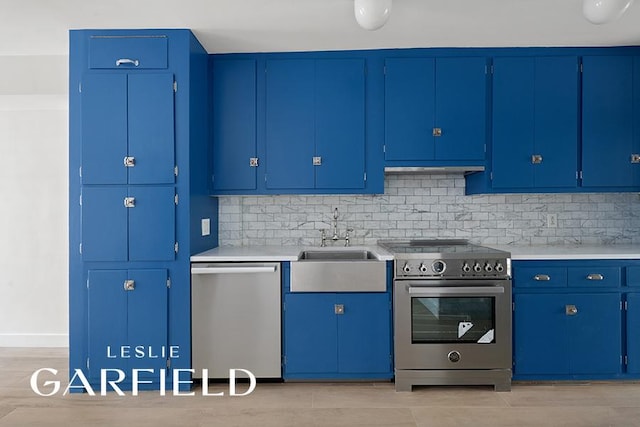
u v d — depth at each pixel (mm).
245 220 3553
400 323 2812
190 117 2842
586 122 3137
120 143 2809
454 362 2805
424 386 2900
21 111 3885
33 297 3904
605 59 3133
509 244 3490
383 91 3174
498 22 2736
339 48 3143
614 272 2838
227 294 2863
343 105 3180
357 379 2939
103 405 2643
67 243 3906
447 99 3150
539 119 3137
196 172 2957
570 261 2838
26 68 3539
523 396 2727
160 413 2529
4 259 3902
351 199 3539
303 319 2865
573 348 2844
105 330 2818
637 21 2715
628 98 3131
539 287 2838
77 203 2830
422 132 3154
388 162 3182
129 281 2814
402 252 2867
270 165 3201
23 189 3904
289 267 2869
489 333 2801
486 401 2660
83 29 2824
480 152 3137
